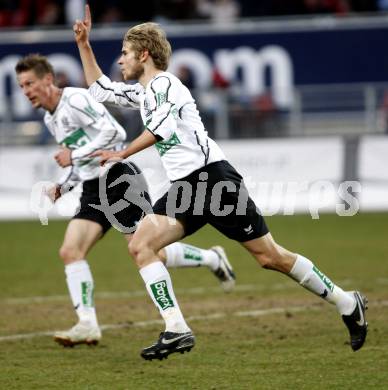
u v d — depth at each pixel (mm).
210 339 26250
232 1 75875
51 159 60000
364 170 60656
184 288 35812
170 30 68938
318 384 20734
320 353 24000
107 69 68500
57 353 24859
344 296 22922
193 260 29328
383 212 59188
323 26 69625
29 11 75062
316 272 22688
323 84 70000
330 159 60594
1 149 60125
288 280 37406
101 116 26250
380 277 37062
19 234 53031
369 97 65250
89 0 75000
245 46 69312
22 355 24641
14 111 65125
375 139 60688
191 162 21859
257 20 75625
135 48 22266
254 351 24484
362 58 70062
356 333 23188
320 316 29438
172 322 21641
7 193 60281
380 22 69875
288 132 64688
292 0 75625
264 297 33469
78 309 25641
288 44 69500
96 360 23891
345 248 45156
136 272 40344
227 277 30609
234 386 20750
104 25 74625
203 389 20547
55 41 68250
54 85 26609
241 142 60969
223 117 64250
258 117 64375
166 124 21172
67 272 25938
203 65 69125
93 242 26422
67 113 26406
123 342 26188
